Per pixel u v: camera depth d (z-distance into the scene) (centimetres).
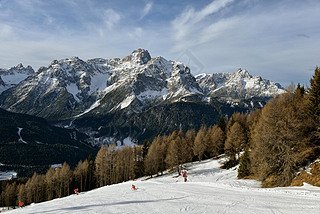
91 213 1931
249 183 4766
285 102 5300
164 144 11250
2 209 10350
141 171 10925
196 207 2117
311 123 4109
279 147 4134
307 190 2978
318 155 3919
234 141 8312
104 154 10300
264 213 1834
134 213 1916
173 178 7494
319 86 4244
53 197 9606
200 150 10394
